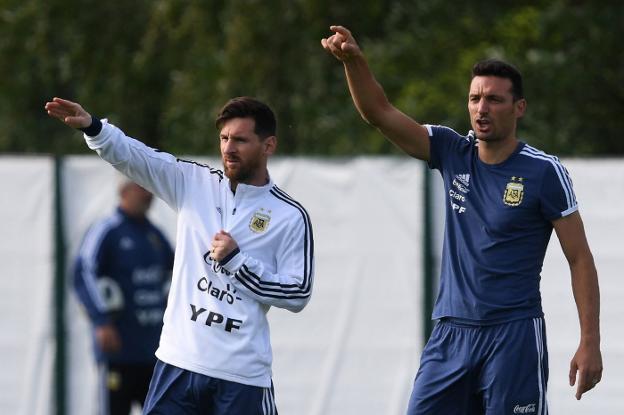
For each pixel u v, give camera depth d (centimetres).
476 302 2183
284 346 3497
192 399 2156
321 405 3484
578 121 5069
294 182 3497
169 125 5547
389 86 5147
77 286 3250
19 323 3616
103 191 3606
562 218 2177
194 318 2144
